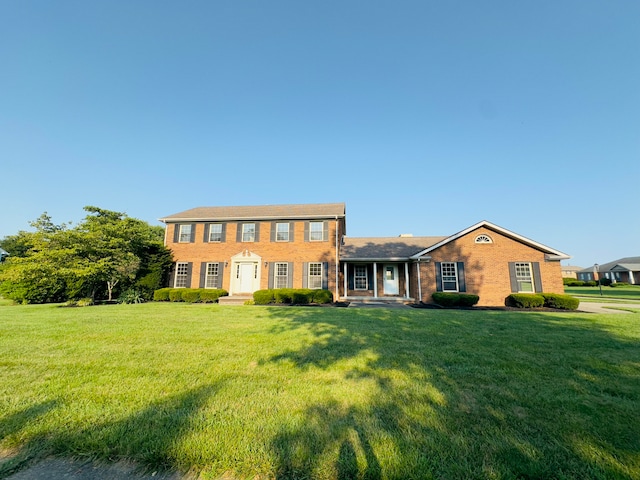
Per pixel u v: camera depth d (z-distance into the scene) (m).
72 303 14.68
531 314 11.12
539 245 16.52
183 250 20.08
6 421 2.89
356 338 6.59
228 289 19.30
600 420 3.00
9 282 16.27
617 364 4.81
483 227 17.28
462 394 3.61
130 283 17.78
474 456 2.40
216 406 3.24
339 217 19.36
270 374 4.27
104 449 2.46
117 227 16.11
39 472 2.25
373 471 2.22
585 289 36.41
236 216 20.00
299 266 19.00
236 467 2.29
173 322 8.59
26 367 4.53
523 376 4.23
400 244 21.11
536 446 2.54
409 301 17.61
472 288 16.78
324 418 2.98
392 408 3.22
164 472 2.26
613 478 2.17
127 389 3.70
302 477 2.19
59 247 14.47
